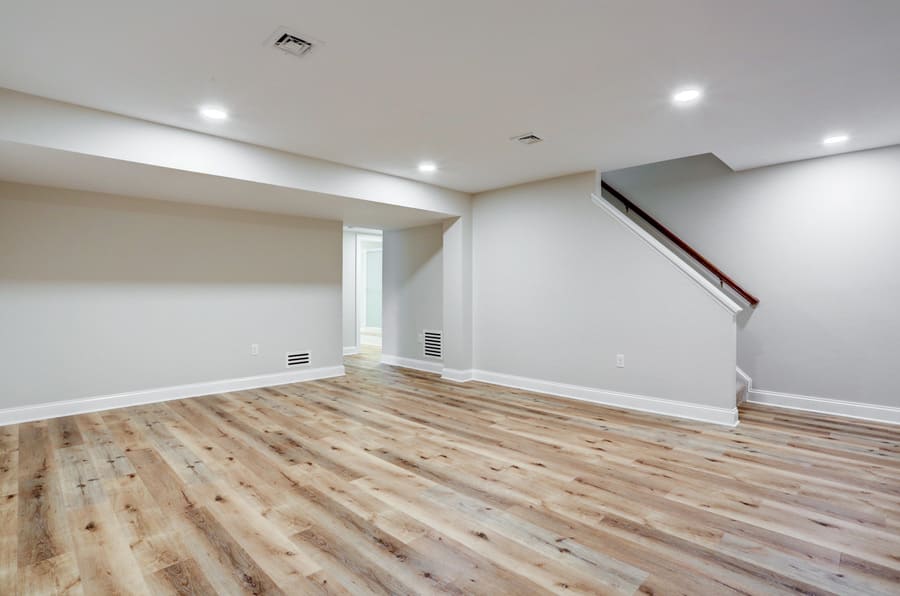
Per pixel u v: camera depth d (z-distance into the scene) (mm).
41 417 3809
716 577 1732
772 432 3506
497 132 3420
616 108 2977
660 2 1878
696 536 2020
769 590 1659
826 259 4055
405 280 6613
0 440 3252
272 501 2330
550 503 2330
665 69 2465
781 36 2133
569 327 4668
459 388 5105
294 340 5457
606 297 4398
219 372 4855
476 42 2199
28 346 3775
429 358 6273
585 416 3957
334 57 2338
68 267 3969
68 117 2875
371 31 2098
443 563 1813
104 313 4148
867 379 3889
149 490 2443
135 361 4316
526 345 5043
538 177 4750
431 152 3902
